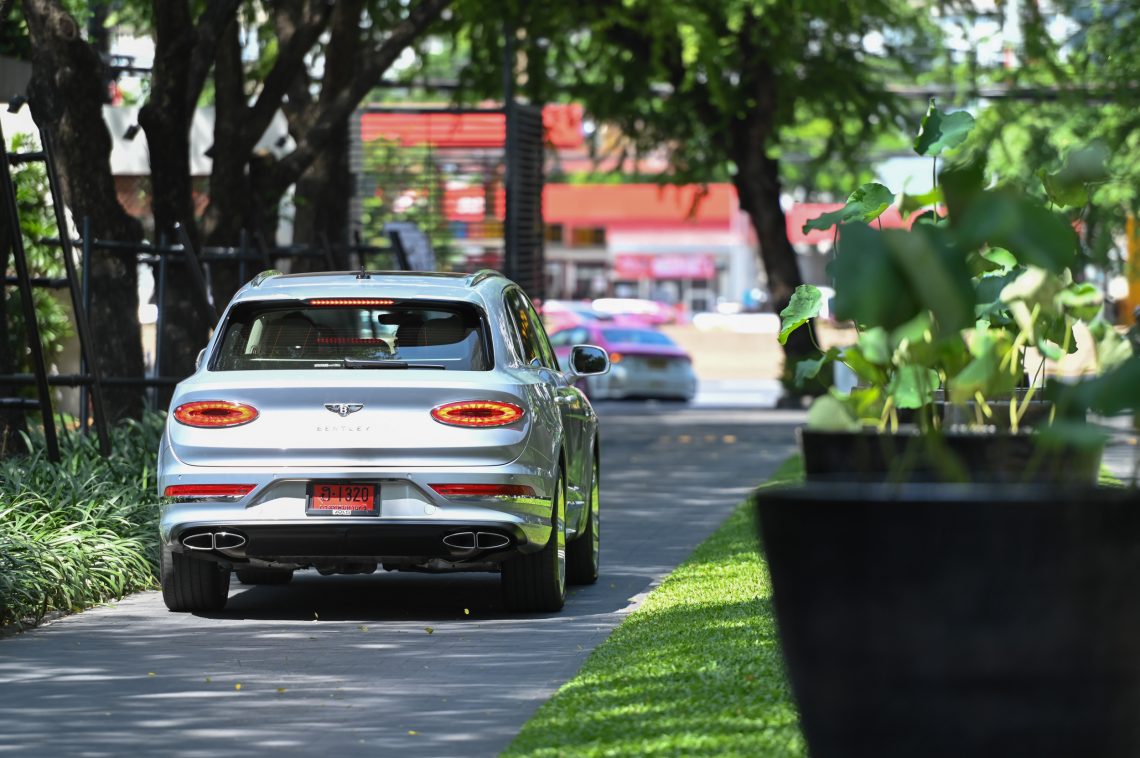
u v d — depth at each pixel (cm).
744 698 2067
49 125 4803
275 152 8431
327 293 3000
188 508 2852
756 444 7425
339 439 2819
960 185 1476
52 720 2102
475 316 2994
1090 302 1919
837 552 1369
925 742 1354
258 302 3005
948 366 1747
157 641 2708
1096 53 9188
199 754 1916
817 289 2344
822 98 9631
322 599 3234
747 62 9475
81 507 3469
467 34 7906
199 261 5191
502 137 8238
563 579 3059
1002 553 1334
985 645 1339
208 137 8269
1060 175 1736
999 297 1933
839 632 1372
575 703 2103
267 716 2119
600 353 3472
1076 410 1438
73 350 6888
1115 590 1340
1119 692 1348
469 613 3017
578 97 9669
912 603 1348
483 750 1919
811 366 2231
